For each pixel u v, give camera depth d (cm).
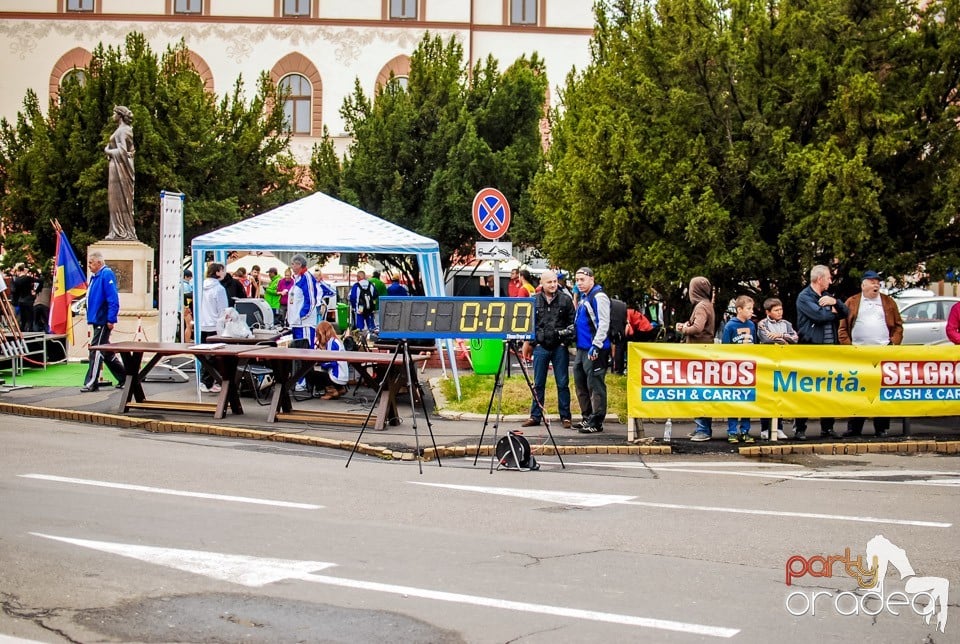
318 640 619
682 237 1780
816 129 1767
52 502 964
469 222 3097
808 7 1800
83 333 2397
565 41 4622
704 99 1806
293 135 4559
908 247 1741
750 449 1333
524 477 1159
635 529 899
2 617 652
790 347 1412
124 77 3262
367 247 1911
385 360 1459
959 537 882
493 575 753
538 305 1530
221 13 4534
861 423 1465
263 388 1838
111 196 2436
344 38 4562
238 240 1909
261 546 822
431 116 3238
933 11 1778
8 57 4491
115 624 643
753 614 674
